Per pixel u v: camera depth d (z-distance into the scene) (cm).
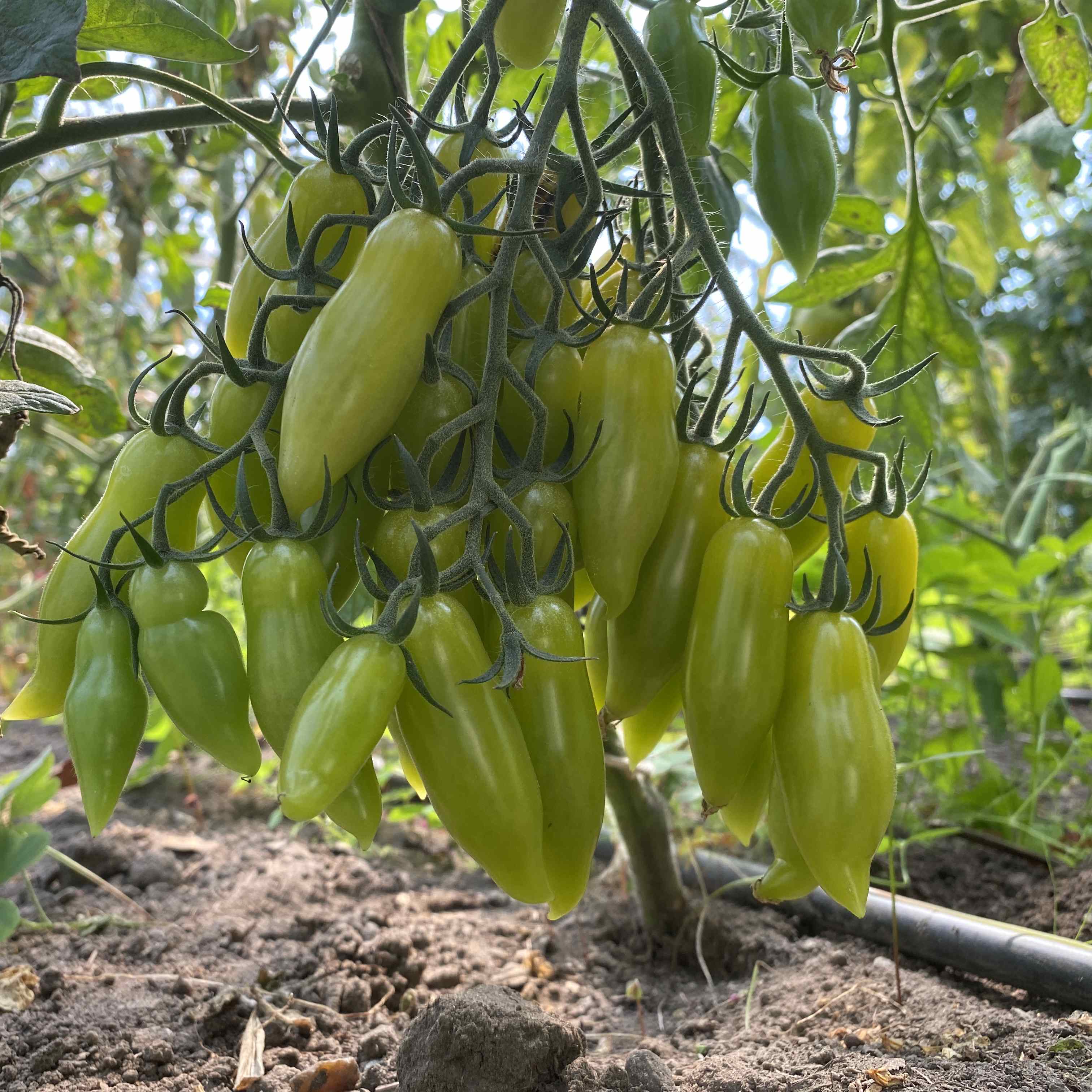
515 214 32
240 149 95
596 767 33
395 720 33
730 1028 53
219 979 56
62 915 67
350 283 31
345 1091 46
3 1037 50
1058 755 94
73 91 53
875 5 58
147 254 151
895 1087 42
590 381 34
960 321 61
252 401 34
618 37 34
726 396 45
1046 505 121
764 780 36
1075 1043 45
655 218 39
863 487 45
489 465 32
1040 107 87
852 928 61
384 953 58
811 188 39
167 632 32
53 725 129
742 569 34
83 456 109
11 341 45
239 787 92
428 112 35
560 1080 43
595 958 64
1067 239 261
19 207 126
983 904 69
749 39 56
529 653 31
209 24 62
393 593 31
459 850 85
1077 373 268
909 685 89
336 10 47
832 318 89
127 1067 47
